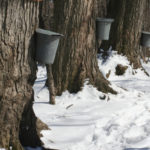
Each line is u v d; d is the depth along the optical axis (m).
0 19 3.89
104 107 6.80
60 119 5.96
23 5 3.99
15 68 4.06
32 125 4.64
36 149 4.62
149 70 12.14
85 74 7.48
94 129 5.59
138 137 5.48
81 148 4.88
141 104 7.21
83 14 7.25
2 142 4.14
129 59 10.98
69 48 7.38
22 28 4.03
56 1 7.34
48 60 4.46
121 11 11.02
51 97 6.91
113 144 5.16
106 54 11.11
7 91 4.06
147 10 13.84
